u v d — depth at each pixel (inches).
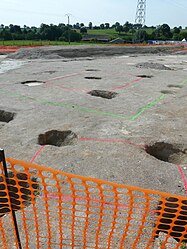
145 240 116.9
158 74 518.9
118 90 383.6
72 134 233.9
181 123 256.5
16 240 111.0
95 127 244.5
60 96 346.6
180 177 169.5
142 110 295.7
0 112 289.1
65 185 157.6
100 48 1027.9
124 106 309.3
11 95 348.5
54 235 119.4
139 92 375.6
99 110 293.1
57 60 757.9
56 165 181.8
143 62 716.0
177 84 428.1
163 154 215.6
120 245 107.9
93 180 96.5
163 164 183.8
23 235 119.2
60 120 260.8
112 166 179.2
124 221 127.9
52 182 161.0
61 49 906.1
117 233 119.9
